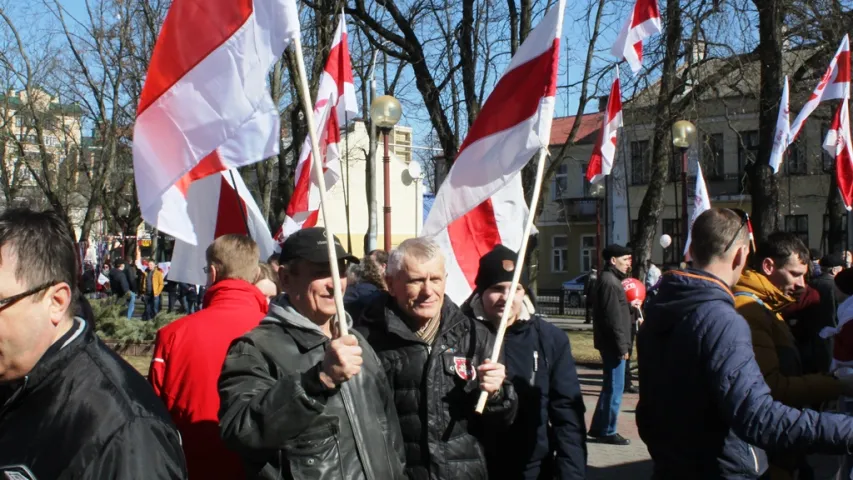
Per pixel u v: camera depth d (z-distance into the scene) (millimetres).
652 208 17453
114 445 1769
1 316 1816
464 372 3389
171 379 3494
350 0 15828
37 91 25719
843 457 3936
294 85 14984
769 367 3291
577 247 44094
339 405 2783
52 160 28469
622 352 7668
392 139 31859
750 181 14680
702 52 15547
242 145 3514
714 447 2955
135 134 3445
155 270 22578
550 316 26938
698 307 2977
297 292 2992
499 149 4203
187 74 3428
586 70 15406
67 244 1957
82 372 1868
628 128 19203
